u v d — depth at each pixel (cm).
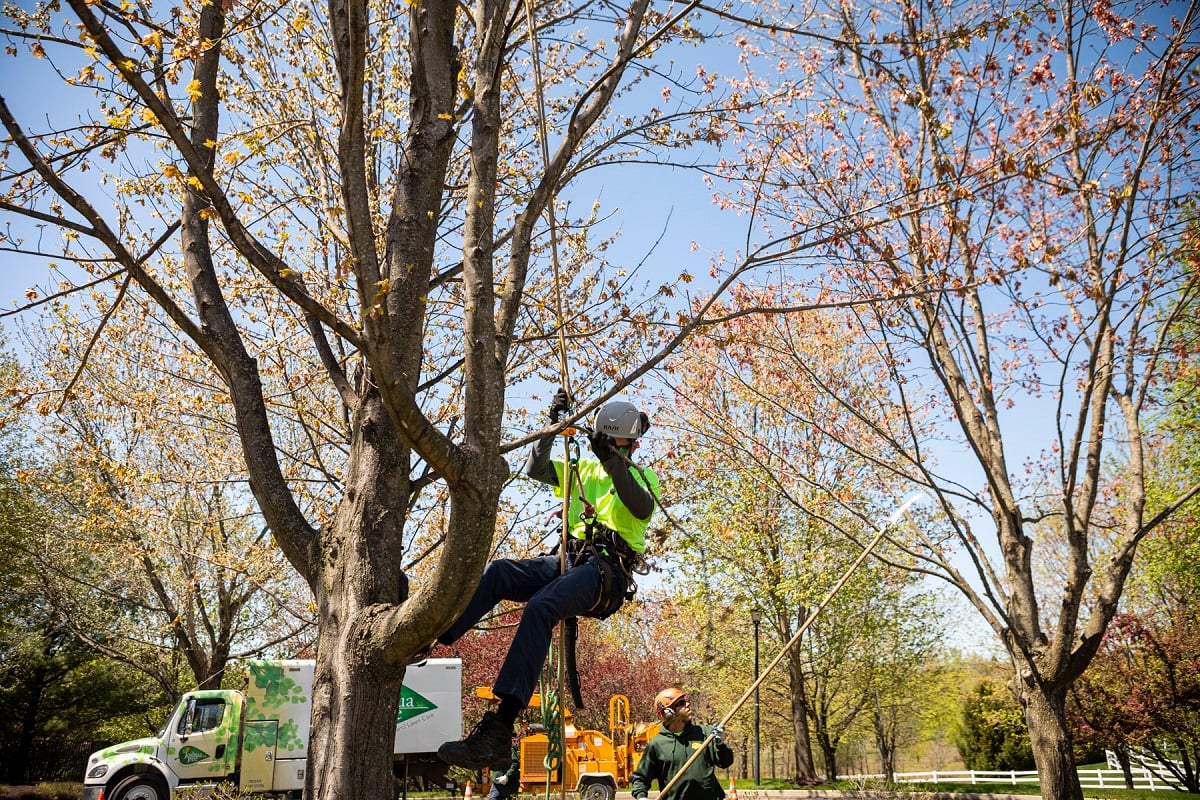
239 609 2250
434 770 1989
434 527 1306
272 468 546
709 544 2131
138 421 1508
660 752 641
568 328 756
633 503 380
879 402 1441
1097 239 1202
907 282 1095
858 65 1159
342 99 557
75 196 456
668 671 3353
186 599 2075
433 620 416
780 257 531
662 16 673
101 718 2973
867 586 2608
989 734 3612
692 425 1288
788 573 2359
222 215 400
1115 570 1180
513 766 607
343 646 476
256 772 1723
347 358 1009
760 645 2678
